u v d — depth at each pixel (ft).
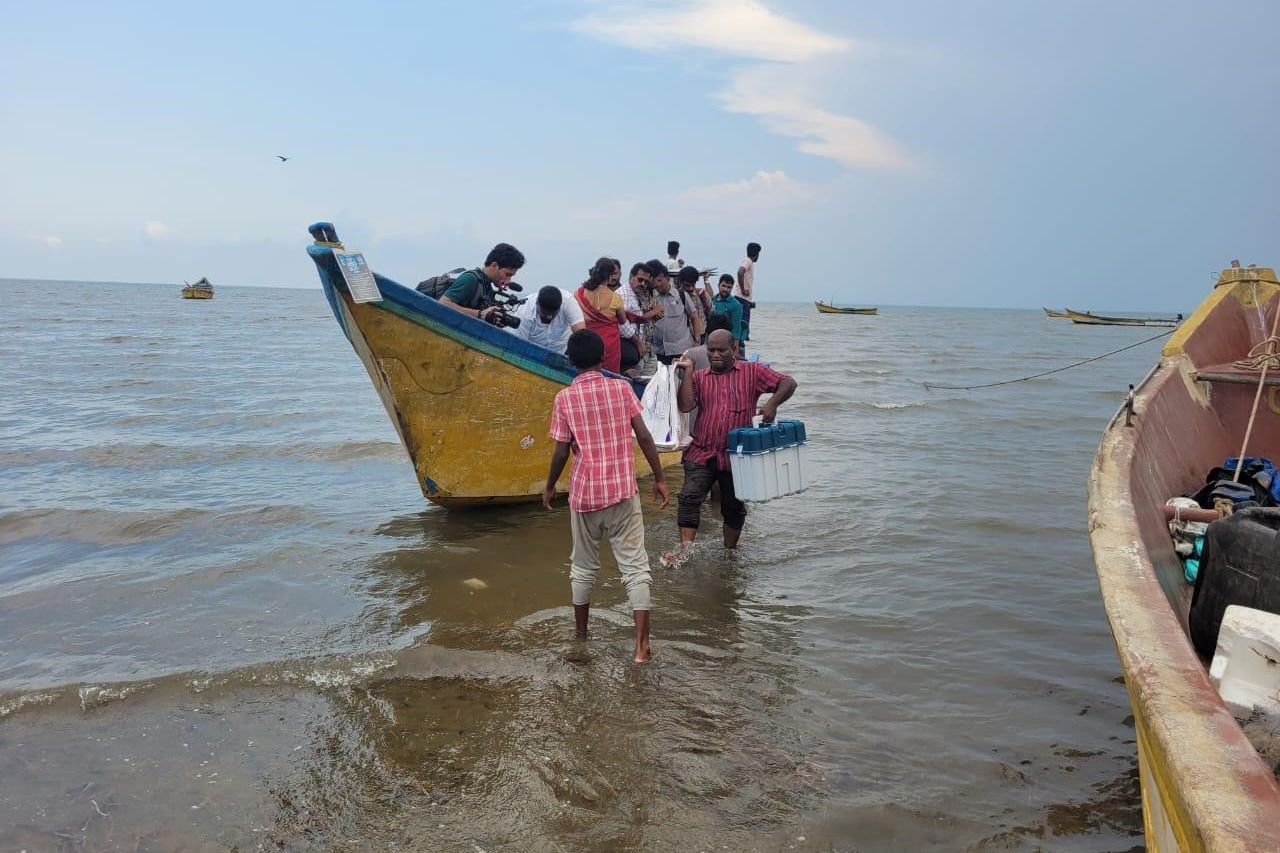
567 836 10.87
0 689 14.51
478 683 15.06
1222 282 24.45
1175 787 6.19
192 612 18.29
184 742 13.17
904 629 17.54
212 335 117.70
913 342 137.80
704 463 21.74
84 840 10.83
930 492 29.43
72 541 23.50
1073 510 26.99
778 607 18.84
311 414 46.26
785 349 112.88
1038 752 12.89
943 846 10.67
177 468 32.73
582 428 16.38
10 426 40.96
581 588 16.94
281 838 10.91
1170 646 8.03
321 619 17.93
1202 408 20.22
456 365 23.16
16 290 447.42
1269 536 10.73
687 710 14.12
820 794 11.76
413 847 10.71
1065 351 120.78
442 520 25.70
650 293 32.60
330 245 20.54
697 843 10.72
